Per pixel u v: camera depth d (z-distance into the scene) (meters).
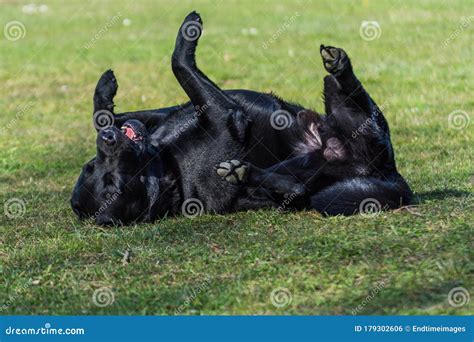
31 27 29.47
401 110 16.34
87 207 10.42
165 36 26.31
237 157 10.57
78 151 15.52
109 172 10.12
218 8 29.31
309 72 19.89
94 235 10.15
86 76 22.38
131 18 29.47
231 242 9.58
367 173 10.22
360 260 8.66
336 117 10.28
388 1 27.31
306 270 8.58
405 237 9.09
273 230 9.88
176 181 10.52
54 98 20.33
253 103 10.98
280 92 18.19
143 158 10.23
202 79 10.61
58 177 13.85
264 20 26.62
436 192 10.80
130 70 22.36
